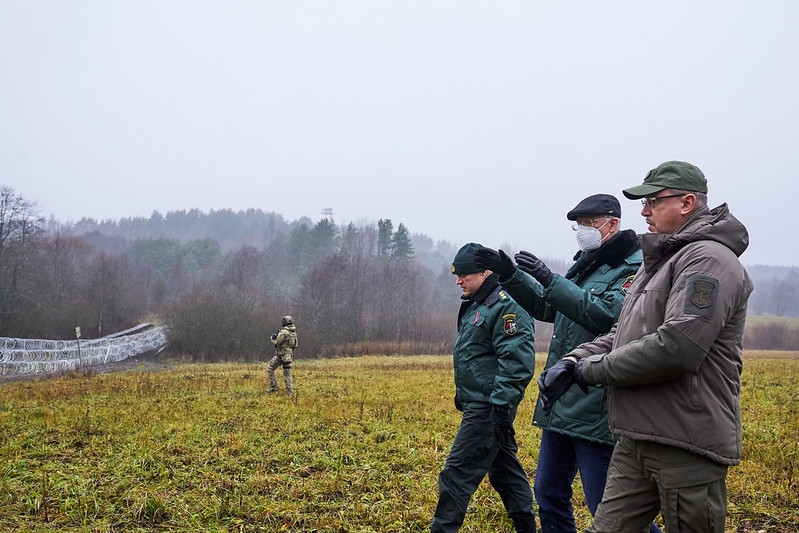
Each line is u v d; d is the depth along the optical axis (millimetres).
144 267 99812
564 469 3904
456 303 81062
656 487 2852
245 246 88188
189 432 7871
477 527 4668
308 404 10836
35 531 4410
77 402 11344
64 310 47406
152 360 34938
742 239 2824
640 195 3041
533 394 12883
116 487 5426
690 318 2572
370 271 64250
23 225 41469
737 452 2682
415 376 18047
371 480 5871
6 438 7535
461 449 4172
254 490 5461
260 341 37250
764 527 4828
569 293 3484
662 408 2697
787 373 18266
